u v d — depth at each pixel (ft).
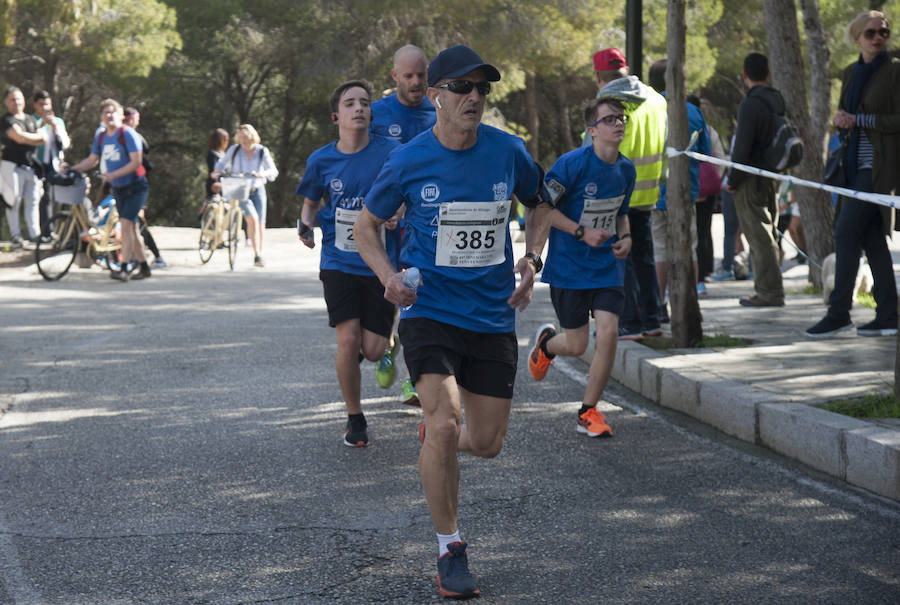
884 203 26.08
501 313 16.56
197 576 16.07
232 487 20.45
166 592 15.47
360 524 18.37
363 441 23.29
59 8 87.04
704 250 44.19
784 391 24.17
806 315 36.78
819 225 44.32
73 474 21.38
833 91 112.16
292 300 46.24
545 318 40.55
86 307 44.01
